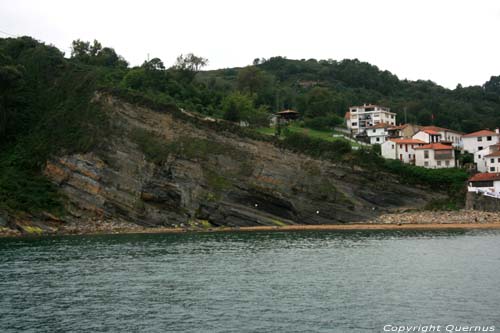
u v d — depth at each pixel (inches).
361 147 4170.8
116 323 1151.6
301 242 2655.0
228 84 6978.4
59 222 3622.0
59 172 3907.5
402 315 1183.6
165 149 3951.8
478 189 3828.7
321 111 5644.7
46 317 1202.6
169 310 1254.3
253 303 1310.3
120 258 2113.7
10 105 4392.2
